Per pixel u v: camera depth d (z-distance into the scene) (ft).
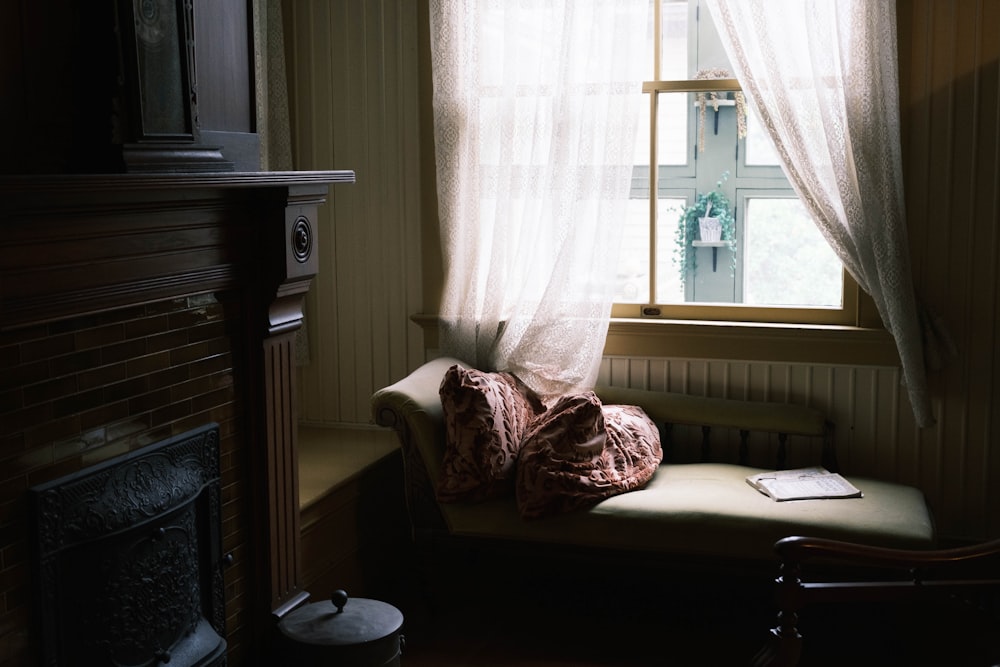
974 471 13.33
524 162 13.91
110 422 8.77
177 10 9.02
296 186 10.23
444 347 14.38
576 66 13.55
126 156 8.46
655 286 14.40
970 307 13.11
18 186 6.98
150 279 8.96
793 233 13.94
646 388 14.30
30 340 7.96
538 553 12.33
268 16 14.61
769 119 13.06
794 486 12.29
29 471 8.01
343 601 10.30
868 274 12.94
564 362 13.73
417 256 15.02
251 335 10.53
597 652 11.93
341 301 15.39
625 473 12.36
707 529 11.59
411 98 14.70
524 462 11.99
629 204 14.29
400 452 14.42
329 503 12.51
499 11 13.84
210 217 9.65
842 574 11.55
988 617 9.25
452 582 13.92
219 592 10.15
